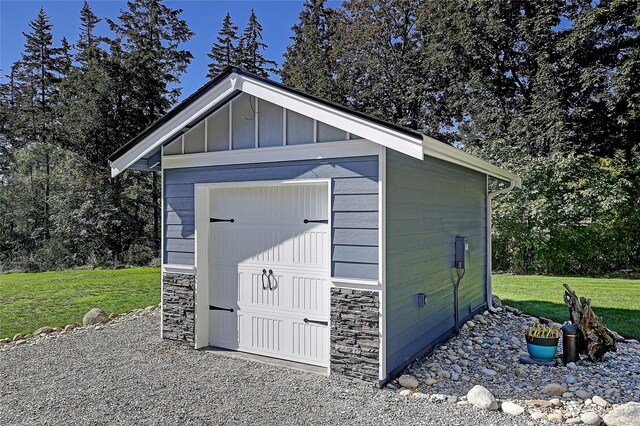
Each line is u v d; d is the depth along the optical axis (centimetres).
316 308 495
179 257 582
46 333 642
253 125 519
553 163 1404
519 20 1702
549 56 1619
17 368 489
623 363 514
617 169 1397
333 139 460
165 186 595
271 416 365
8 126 2447
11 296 945
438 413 370
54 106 2192
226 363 507
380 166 426
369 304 433
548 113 1591
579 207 1353
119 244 1969
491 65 1855
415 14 2205
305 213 502
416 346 512
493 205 1434
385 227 434
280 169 496
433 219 568
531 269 1431
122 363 507
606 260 1375
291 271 513
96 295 955
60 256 1958
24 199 2192
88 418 363
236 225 555
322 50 2556
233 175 534
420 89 2131
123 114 1983
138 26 2181
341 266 451
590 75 1498
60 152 2048
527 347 546
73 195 1923
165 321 597
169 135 534
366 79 2386
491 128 1844
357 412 372
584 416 353
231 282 561
